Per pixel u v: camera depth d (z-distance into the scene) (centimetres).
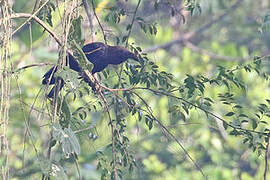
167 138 991
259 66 1005
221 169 1950
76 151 764
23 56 1513
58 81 790
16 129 1403
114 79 1077
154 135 1847
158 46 2062
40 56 1520
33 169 1070
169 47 2167
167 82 991
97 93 947
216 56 2142
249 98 1861
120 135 995
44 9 962
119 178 954
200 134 1905
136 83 998
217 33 2316
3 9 752
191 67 2059
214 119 1239
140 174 1158
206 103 977
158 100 1595
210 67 2128
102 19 1116
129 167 977
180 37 2191
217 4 1850
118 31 1118
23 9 995
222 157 1967
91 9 1088
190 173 1930
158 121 968
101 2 1112
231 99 984
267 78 1039
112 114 1187
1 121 720
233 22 2305
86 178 1539
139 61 1033
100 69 1066
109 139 1037
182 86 973
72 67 923
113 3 1208
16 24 864
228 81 997
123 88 1022
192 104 956
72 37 848
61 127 783
